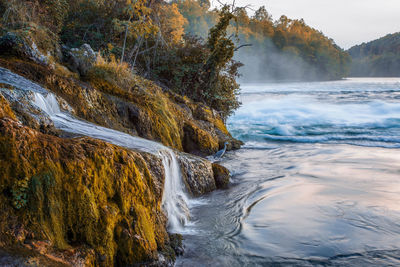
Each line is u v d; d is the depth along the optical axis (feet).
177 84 41.37
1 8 27.40
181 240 13.97
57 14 35.32
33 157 9.05
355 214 16.71
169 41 46.06
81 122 17.03
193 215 17.52
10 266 7.12
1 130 8.64
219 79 45.21
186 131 31.68
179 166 19.25
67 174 9.62
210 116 38.34
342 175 24.08
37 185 8.84
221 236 14.93
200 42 46.55
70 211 9.48
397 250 13.37
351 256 13.05
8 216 8.14
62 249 8.86
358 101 78.74
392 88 127.44
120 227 10.74
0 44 21.18
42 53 23.25
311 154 32.68
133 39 41.63
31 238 8.29
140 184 12.26
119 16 42.52
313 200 18.84
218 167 23.45
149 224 12.07
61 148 10.04
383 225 15.47
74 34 39.70
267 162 29.71
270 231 15.21
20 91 13.55
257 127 49.49
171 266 12.10
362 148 35.35
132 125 23.94
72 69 25.21
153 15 45.24
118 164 11.57
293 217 16.60
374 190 20.40
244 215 17.25
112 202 10.94
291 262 12.80
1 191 8.26
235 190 21.70
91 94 21.43
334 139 40.70
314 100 83.41
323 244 13.93
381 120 53.26
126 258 10.59
